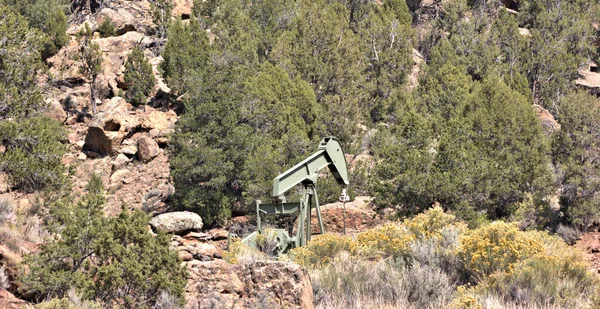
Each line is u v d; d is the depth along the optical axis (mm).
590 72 139750
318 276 16453
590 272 17297
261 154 58219
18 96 36500
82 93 82125
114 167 68062
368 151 70562
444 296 15602
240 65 77062
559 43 131375
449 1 147625
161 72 82812
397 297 15578
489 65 114938
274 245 21281
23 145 35281
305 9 96938
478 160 52719
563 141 54938
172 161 58812
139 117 74938
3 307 12109
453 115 77000
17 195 35000
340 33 97250
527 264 16688
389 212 49250
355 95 84188
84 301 12539
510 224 18172
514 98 69000
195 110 62031
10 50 38281
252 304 12977
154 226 30250
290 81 74062
